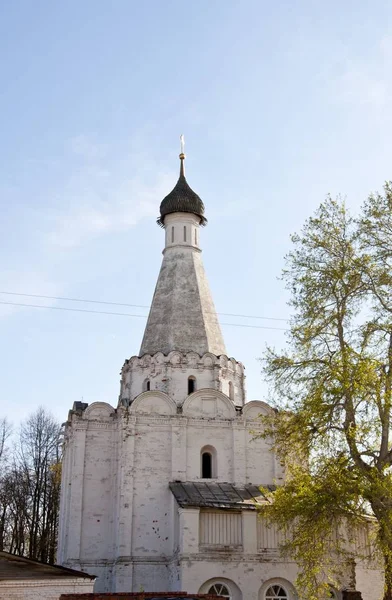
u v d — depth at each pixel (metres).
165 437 41.09
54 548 59.56
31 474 62.12
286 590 35.28
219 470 40.88
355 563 34.41
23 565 25.72
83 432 41.31
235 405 43.28
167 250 49.97
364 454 25.72
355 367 25.34
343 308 28.47
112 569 38.66
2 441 62.75
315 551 26.14
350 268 28.41
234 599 34.47
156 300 47.91
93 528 39.59
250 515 36.19
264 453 41.66
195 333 45.69
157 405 41.59
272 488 40.53
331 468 25.69
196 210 50.88
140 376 44.22
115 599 23.06
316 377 27.53
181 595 23.36
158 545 38.72
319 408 26.11
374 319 27.91
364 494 24.75
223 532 35.78
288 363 28.17
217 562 34.84
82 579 25.61
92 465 40.88
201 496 38.12
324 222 29.52
